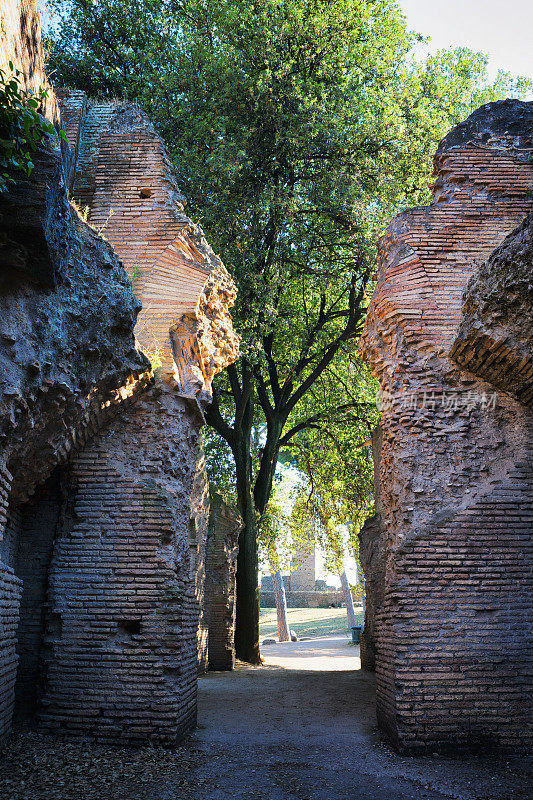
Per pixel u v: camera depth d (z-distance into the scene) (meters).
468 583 8.15
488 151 10.05
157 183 10.26
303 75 17.16
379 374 9.65
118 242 9.89
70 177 9.83
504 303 7.82
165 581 8.10
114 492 8.45
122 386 8.23
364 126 16.91
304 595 43.34
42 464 7.53
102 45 18.58
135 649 7.86
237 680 13.50
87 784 6.28
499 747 7.59
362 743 8.07
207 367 10.15
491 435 8.77
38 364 6.14
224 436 18.55
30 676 8.15
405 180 17.16
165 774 6.72
